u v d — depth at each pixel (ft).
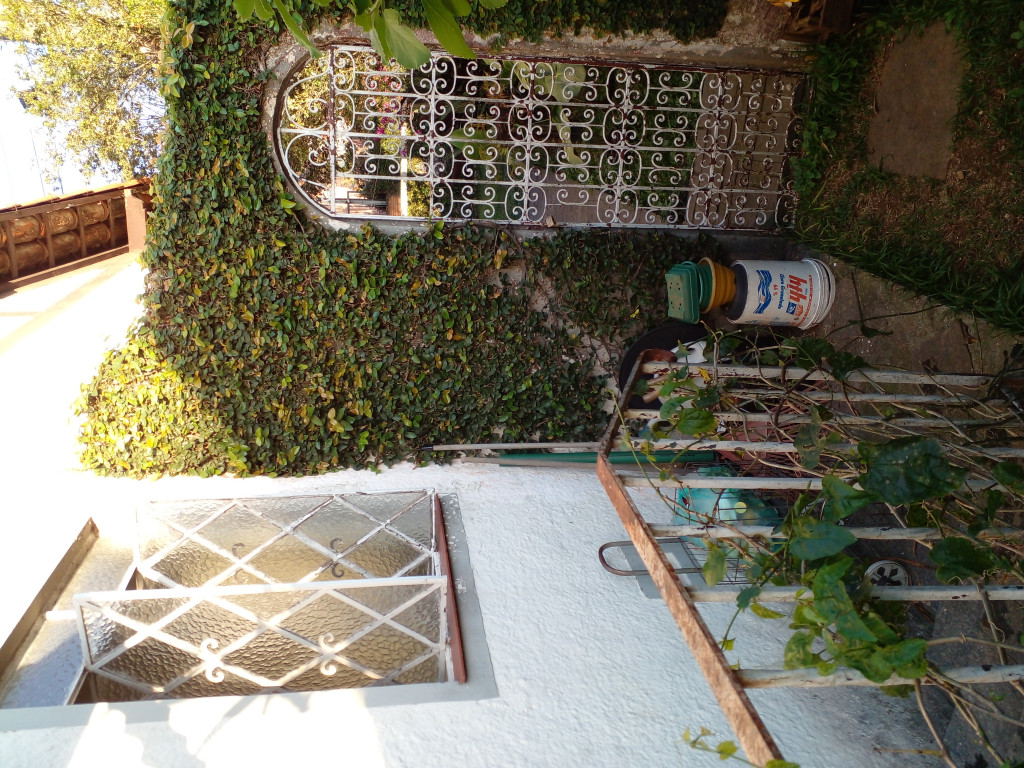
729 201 15.80
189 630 11.50
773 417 8.38
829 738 8.63
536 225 14.88
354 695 8.91
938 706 9.16
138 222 30.42
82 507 13.07
